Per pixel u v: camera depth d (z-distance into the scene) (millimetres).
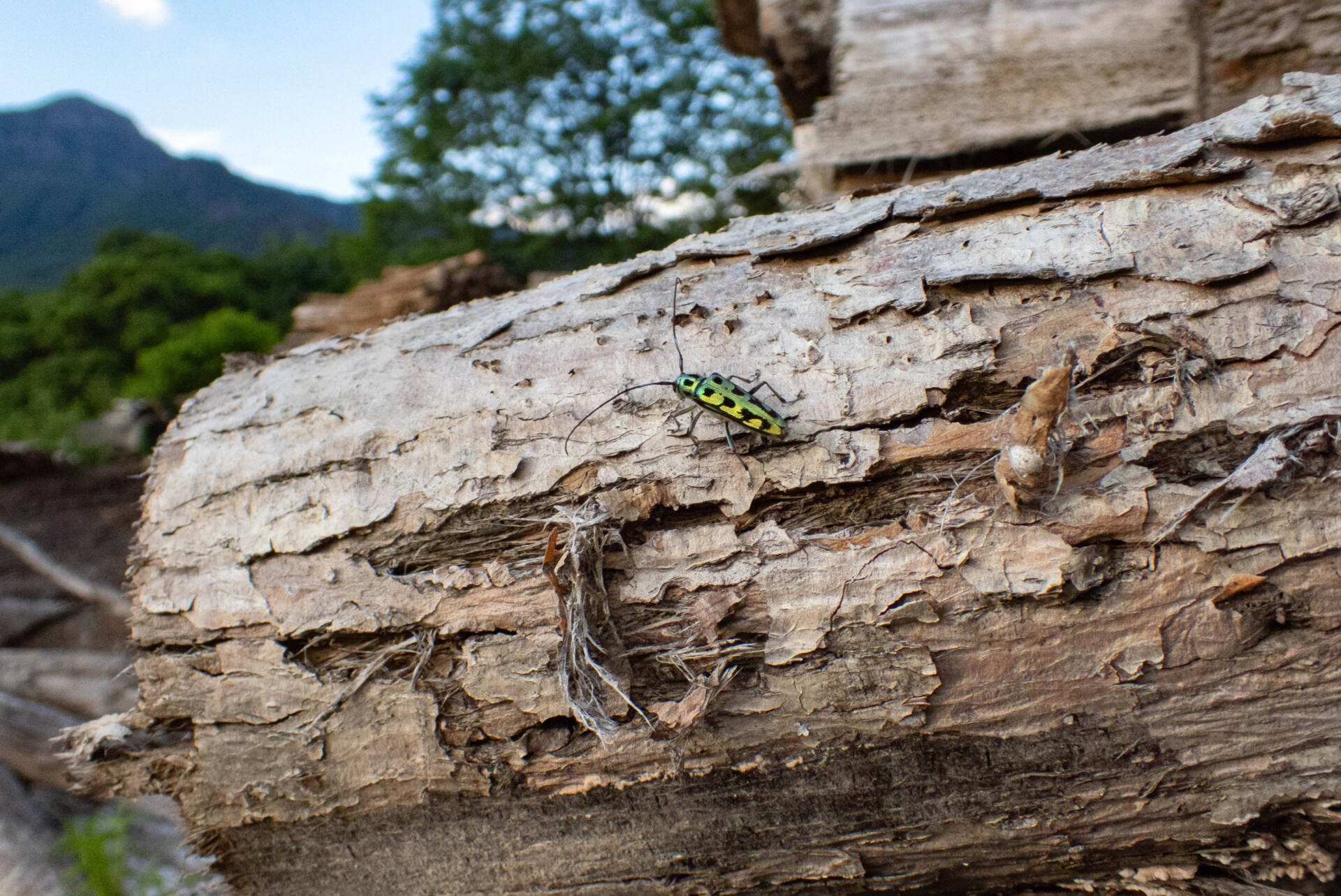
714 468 239
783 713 237
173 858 453
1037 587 222
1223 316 220
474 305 281
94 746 267
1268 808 230
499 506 248
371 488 254
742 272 255
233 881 281
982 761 237
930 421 232
